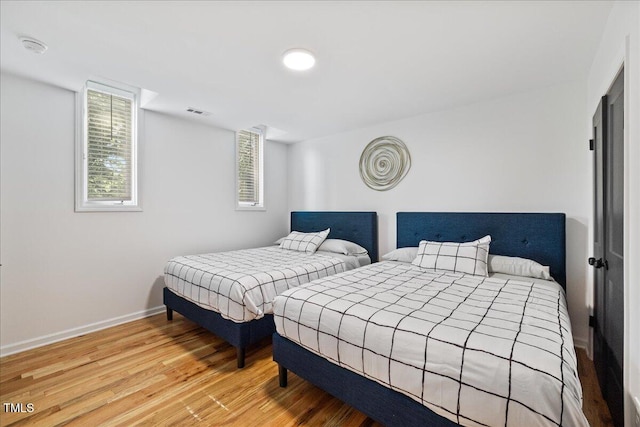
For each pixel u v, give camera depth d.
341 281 2.13
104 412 1.64
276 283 2.37
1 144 2.25
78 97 2.63
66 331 2.56
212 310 2.37
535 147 2.59
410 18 1.59
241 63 2.09
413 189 3.33
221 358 2.24
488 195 2.84
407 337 1.28
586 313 2.37
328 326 1.54
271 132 4.29
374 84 2.46
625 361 1.30
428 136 3.21
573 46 1.89
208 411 1.65
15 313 2.31
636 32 1.22
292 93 2.66
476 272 2.33
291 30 1.70
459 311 1.50
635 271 1.24
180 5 1.49
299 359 1.73
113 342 2.49
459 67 2.17
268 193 4.42
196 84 2.45
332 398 1.77
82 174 2.67
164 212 3.24
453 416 1.12
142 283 3.07
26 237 2.37
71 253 2.60
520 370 1.01
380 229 3.61
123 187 2.98
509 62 2.10
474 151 2.91
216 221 3.75
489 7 1.51
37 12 1.53
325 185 4.19
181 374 2.01
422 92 2.63
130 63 2.09
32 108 2.38
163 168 3.23
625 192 1.30
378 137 3.61
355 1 1.46
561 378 0.96
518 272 2.36
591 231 2.26
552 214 2.45
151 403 1.71
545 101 2.54
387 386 1.33
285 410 1.66
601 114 1.80
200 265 2.70
